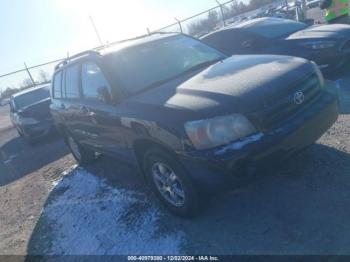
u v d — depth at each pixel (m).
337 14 9.88
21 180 7.18
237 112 3.11
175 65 4.54
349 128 4.75
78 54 5.43
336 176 3.74
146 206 4.35
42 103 9.80
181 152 3.25
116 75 4.30
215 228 3.52
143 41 4.92
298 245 2.98
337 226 3.05
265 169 3.15
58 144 9.22
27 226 4.95
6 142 12.53
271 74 3.50
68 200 5.32
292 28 7.79
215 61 4.63
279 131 3.19
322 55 6.73
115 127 4.19
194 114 3.16
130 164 4.54
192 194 3.47
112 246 3.78
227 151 3.03
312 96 3.56
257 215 3.51
